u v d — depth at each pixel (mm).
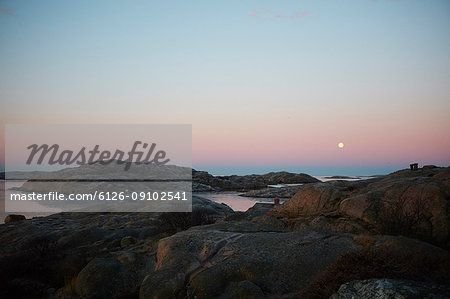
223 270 9188
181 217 18703
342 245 10180
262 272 9062
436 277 6234
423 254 7336
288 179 117188
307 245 10305
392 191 12789
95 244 16734
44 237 17359
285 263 9367
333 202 14883
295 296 7250
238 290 8320
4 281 12648
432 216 10938
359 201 13102
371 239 9820
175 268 9844
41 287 12422
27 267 13867
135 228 19406
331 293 6395
